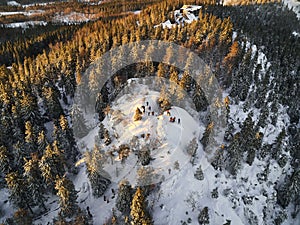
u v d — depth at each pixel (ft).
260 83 299.99
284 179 249.75
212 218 195.42
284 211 223.92
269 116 286.25
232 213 204.13
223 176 222.69
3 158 199.41
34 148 220.23
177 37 335.47
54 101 253.44
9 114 230.48
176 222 187.42
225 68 301.02
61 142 224.94
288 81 334.24
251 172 238.07
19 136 227.81
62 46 373.40
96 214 194.29
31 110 237.25
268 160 252.21
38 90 288.71
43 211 202.28
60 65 319.68
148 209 187.52
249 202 217.15
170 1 528.22
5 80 308.81
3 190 218.38
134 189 188.34
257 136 232.32
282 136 246.06
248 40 385.50
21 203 184.96
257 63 340.18
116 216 184.55
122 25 410.11
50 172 192.34
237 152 217.56
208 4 515.91
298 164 260.42
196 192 203.41
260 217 215.72
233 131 256.32
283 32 466.70
